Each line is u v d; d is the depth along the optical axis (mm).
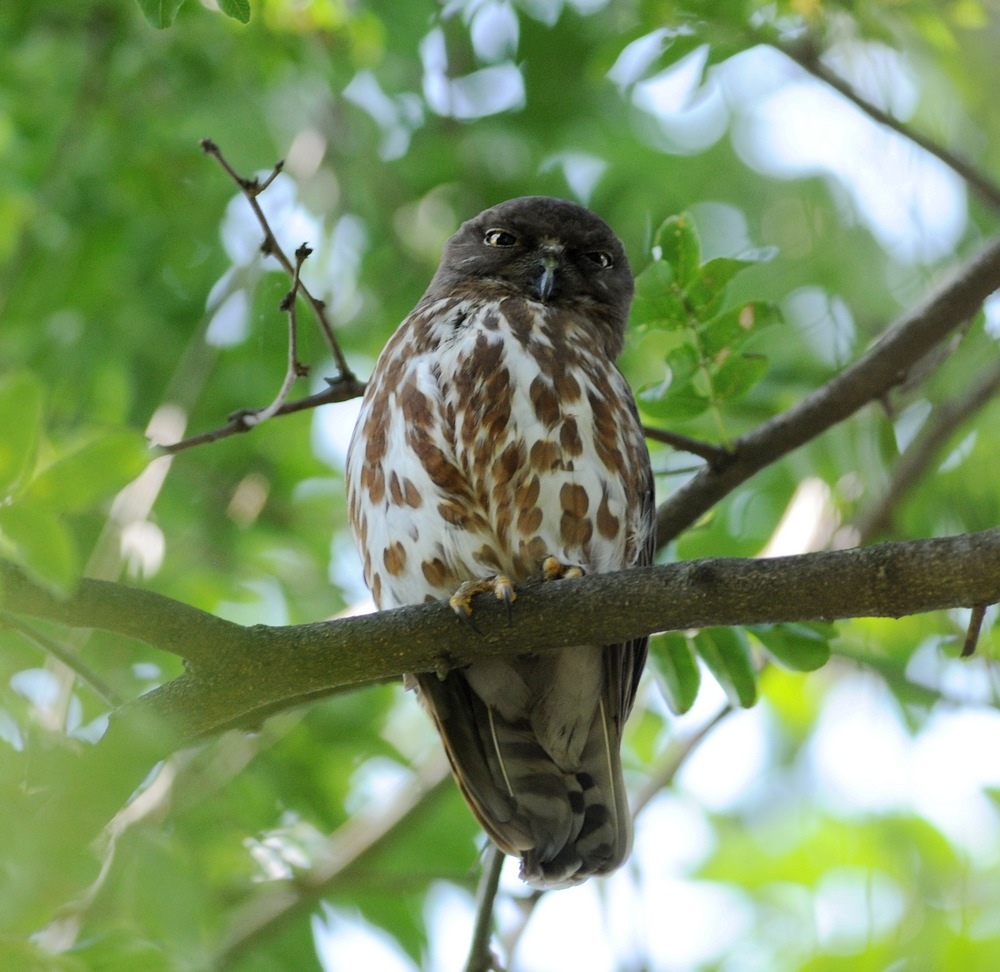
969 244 14406
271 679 7488
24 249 13125
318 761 12977
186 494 13797
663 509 10000
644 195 14148
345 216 13836
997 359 12062
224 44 13102
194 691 7414
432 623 7551
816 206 14312
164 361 13773
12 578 6801
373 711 13375
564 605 7434
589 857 8953
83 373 13281
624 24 12148
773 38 10852
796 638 9289
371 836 11766
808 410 9875
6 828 5238
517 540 8938
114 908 6090
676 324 9422
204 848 11172
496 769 9203
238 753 12266
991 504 12742
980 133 14422
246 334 13438
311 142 13867
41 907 5262
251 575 13570
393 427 9172
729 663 9281
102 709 9867
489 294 10438
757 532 12898
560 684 9031
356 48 12828
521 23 14031
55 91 13453
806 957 14008
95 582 7156
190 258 13930
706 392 9609
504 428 9000
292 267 8453
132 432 5559
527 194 14055
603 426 9117
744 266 9352
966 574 6711
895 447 11625
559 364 9195
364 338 14055
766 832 14898
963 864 14227
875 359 9945
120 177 13383
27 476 5473
